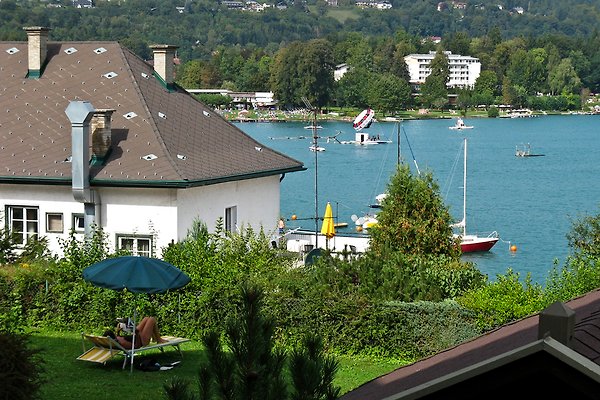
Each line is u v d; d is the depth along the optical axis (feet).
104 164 156.87
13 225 160.56
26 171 157.89
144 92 174.70
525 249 322.14
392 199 152.66
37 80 178.19
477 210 428.56
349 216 415.23
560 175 589.32
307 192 494.18
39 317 124.77
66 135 166.50
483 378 28.66
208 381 51.13
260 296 52.75
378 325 112.47
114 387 102.06
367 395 47.75
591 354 34.40
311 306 113.91
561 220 397.19
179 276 110.73
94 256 126.11
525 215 412.36
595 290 62.69
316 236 212.23
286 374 52.75
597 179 566.36
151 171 154.30
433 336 110.63
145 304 120.47
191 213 156.76
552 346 27.71
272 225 180.65
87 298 123.34
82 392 99.96
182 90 185.98
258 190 175.42
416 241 150.41
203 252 122.52
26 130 168.04
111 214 155.74
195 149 167.32
